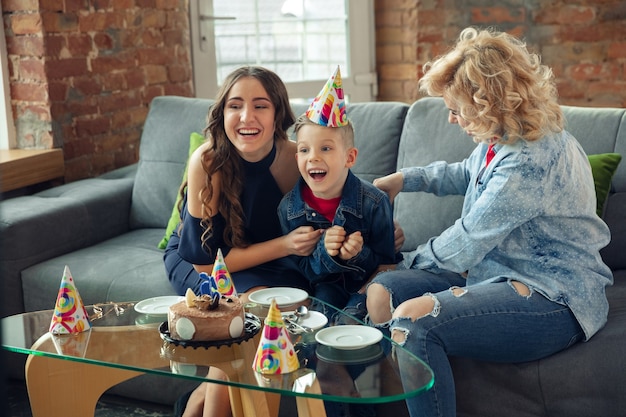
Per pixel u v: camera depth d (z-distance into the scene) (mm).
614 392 1715
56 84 3012
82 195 2680
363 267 2035
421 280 1884
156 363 1484
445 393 1659
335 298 2043
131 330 1672
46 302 2348
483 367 1815
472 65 1742
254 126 2023
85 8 3102
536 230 1796
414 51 4109
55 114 3020
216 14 3777
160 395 2301
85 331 1677
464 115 1780
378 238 2053
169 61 3518
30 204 2543
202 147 2123
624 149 2160
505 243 1821
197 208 2098
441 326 1684
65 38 3033
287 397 2146
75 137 3117
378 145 2438
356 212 2020
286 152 2168
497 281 1814
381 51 4234
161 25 3457
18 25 2961
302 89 4055
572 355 1745
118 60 3271
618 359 1715
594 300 1778
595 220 1837
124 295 2260
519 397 1788
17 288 2381
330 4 4062
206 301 1584
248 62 3916
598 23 3848
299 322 1648
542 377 1750
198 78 3736
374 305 1870
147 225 2801
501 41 1779
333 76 1922
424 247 1917
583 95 3959
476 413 1836
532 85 1749
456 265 1829
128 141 3379
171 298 1837
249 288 2033
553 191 1759
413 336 1679
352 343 1526
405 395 1320
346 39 4133
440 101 2391
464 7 4016
